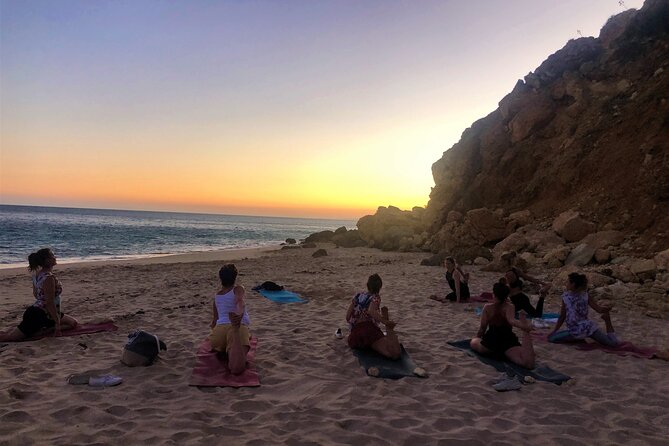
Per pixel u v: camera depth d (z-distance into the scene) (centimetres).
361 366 606
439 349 692
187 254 2994
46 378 536
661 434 434
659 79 2162
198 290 1271
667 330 841
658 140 1902
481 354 660
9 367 569
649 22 2473
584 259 1546
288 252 3081
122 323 824
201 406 467
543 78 2805
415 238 2834
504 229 2275
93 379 521
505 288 648
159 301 1084
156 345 598
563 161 2327
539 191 2411
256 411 461
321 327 821
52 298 709
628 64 2461
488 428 434
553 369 616
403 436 412
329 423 434
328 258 2452
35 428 404
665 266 1252
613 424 454
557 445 405
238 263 2219
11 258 2602
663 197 1684
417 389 533
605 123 2281
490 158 2836
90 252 3155
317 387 528
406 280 1470
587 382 572
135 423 421
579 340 741
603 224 1830
